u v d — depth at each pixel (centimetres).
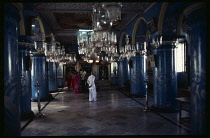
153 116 688
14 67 363
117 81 2152
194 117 410
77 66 2342
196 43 400
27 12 695
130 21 1173
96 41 773
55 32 1522
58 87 2008
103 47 884
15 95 363
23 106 679
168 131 521
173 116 684
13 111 354
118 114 729
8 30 347
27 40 689
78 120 651
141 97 1163
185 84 1141
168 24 741
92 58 2219
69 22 1283
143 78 1169
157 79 784
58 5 807
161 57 770
